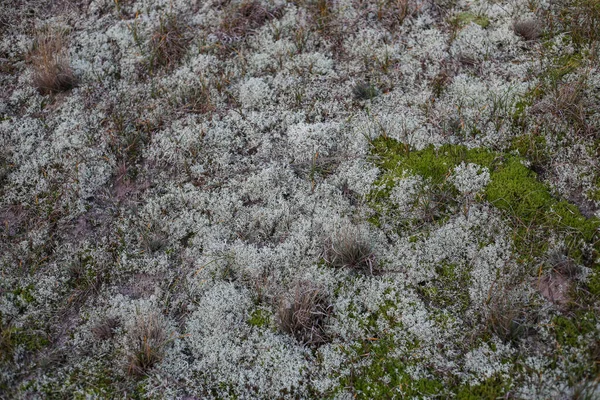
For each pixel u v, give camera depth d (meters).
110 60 2.20
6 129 2.04
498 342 1.59
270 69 2.14
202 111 2.06
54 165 1.97
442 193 1.82
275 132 2.00
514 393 1.53
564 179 1.82
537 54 2.07
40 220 1.87
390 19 2.23
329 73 2.12
